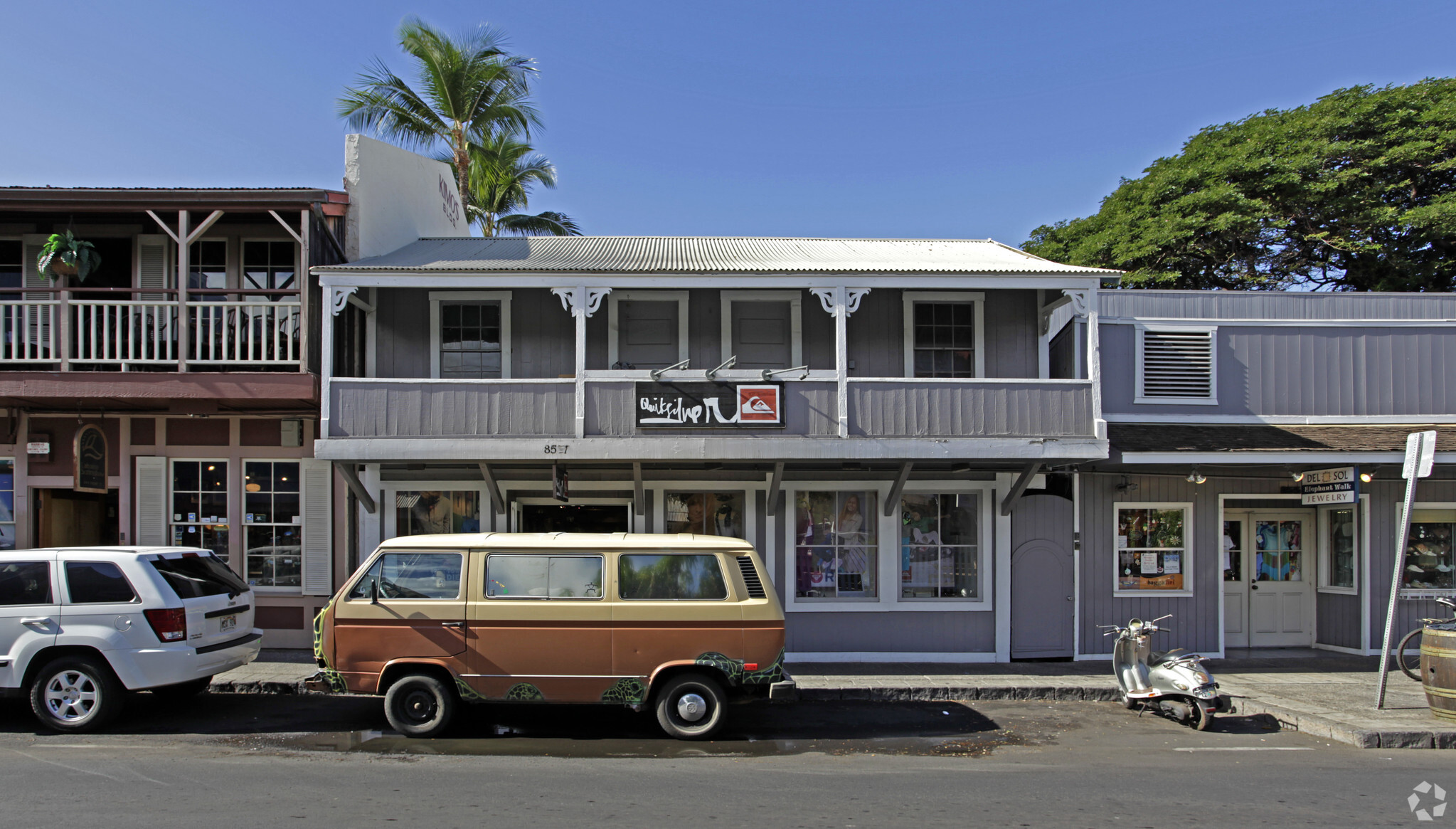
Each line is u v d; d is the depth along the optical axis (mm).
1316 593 12742
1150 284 21641
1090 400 10555
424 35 20234
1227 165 22281
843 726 8375
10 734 7590
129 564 7734
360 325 11742
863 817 5562
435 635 7570
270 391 10422
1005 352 12070
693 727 7617
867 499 11695
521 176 23391
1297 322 12266
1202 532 12031
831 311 10414
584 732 7879
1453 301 12602
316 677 7668
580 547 7793
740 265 11141
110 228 11883
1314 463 10680
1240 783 6473
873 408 10398
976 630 11562
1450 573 12195
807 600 11516
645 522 11555
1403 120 22219
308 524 11492
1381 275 22438
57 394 10227
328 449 10070
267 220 11523
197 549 8672
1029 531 11742
